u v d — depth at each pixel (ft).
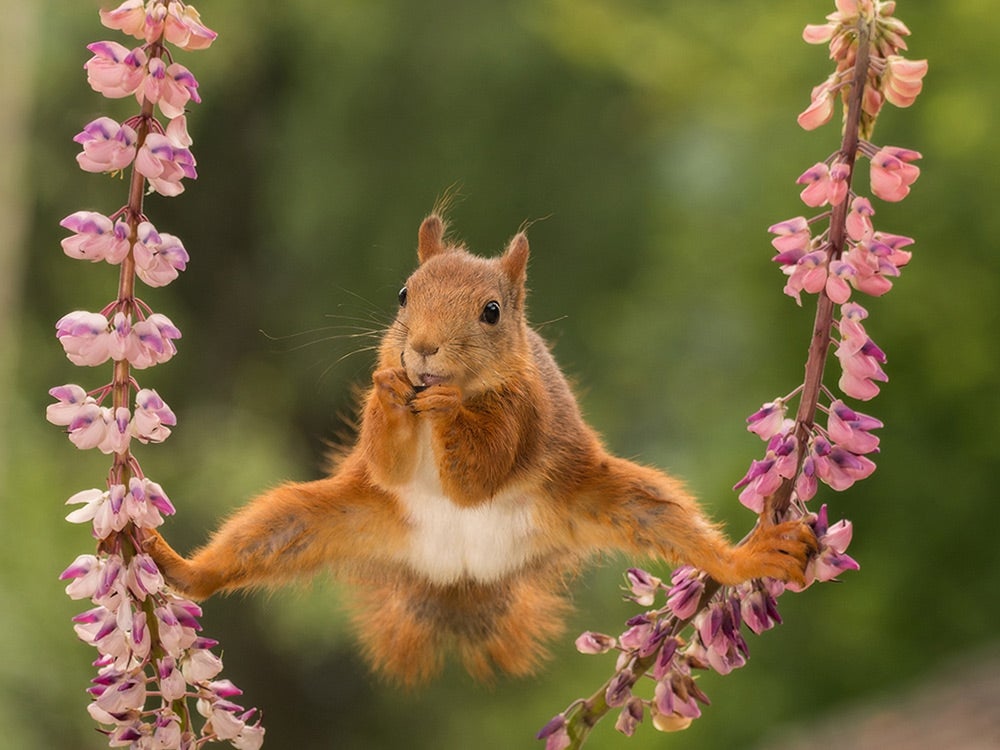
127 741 11.51
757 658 50.01
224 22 73.82
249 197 85.35
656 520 15.08
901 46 11.77
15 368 60.29
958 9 47.75
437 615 16.66
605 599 59.62
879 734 38.34
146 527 11.71
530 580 16.42
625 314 67.15
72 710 51.11
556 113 78.69
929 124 47.14
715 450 50.80
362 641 17.06
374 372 15.10
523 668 16.88
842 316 11.82
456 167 77.10
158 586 11.47
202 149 84.79
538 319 77.82
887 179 11.45
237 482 65.46
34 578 52.01
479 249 78.23
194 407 80.07
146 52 10.97
